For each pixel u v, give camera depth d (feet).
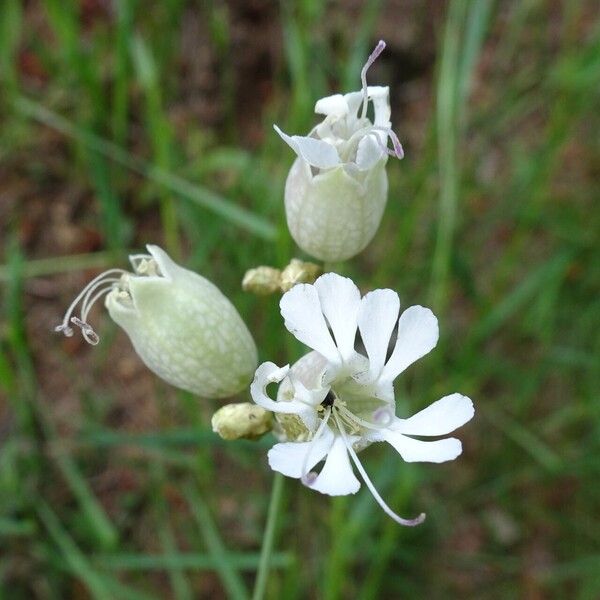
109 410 0.57
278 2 0.68
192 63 0.66
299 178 0.33
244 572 0.54
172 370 0.33
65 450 0.51
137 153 0.62
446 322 0.60
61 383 0.57
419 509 0.55
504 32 0.70
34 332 0.58
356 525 0.42
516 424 0.56
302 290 0.29
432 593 0.56
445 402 0.28
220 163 0.56
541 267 0.55
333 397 0.29
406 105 0.68
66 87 0.61
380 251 0.60
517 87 0.62
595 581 0.54
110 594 0.48
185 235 0.61
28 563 0.52
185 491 0.52
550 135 0.55
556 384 0.61
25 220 0.61
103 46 0.63
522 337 0.60
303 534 0.52
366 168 0.32
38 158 0.61
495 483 0.56
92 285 0.33
